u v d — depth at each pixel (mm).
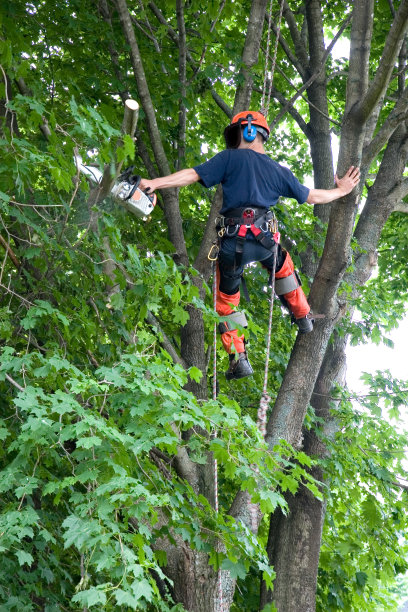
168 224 10984
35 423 5520
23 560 5660
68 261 7965
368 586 15438
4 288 7320
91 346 8641
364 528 14547
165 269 7406
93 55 12742
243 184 7672
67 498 8859
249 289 14000
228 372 8297
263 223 7660
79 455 5898
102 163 6691
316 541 12758
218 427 6680
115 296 7652
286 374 10391
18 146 6648
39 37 12453
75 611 8430
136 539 5695
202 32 12617
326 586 14984
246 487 6715
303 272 14398
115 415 7379
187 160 14227
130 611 7730
